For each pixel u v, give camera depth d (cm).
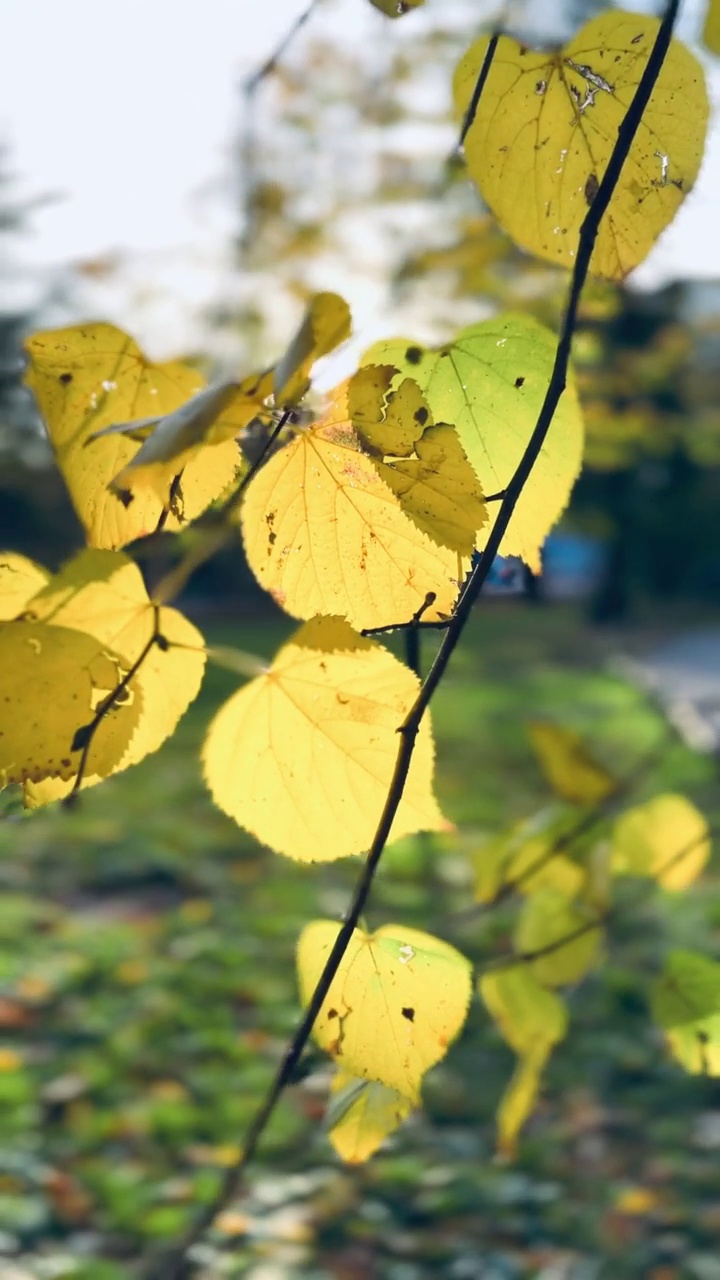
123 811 556
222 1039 308
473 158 62
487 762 700
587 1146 265
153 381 56
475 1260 221
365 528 55
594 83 61
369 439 54
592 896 78
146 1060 299
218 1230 226
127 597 53
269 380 50
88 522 55
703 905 409
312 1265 219
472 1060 305
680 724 790
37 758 52
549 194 62
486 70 60
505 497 55
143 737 53
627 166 61
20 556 53
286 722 56
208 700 765
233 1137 266
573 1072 300
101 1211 232
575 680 1073
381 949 58
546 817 82
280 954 377
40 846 487
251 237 231
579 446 59
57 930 391
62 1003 331
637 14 61
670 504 1366
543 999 76
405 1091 57
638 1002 332
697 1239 227
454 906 409
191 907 421
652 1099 286
